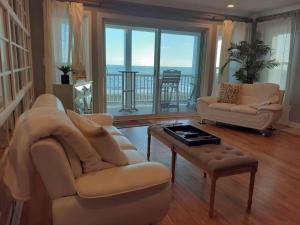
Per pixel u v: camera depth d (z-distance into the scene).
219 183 2.43
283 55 5.07
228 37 5.40
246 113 4.28
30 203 1.95
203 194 2.22
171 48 5.38
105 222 1.40
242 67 5.48
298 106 4.88
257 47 5.09
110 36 5.18
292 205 2.08
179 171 2.69
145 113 5.54
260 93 4.61
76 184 1.33
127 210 1.43
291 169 2.82
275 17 5.15
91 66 4.57
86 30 4.39
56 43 4.15
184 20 5.10
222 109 4.59
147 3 4.73
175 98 5.85
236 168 1.84
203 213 1.93
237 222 1.83
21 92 2.53
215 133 4.30
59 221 1.29
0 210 1.42
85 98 4.31
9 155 1.37
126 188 1.35
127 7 4.62
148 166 1.53
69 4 4.11
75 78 4.14
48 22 4.01
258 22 5.59
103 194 1.30
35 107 1.76
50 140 1.22
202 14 5.18
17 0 2.67
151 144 3.54
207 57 5.49
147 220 1.53
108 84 5.93
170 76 5.60
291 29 4.85
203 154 1.95
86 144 1.37
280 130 4.61
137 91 6.05
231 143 3.76
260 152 3.38
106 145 1.46
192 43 5.59
